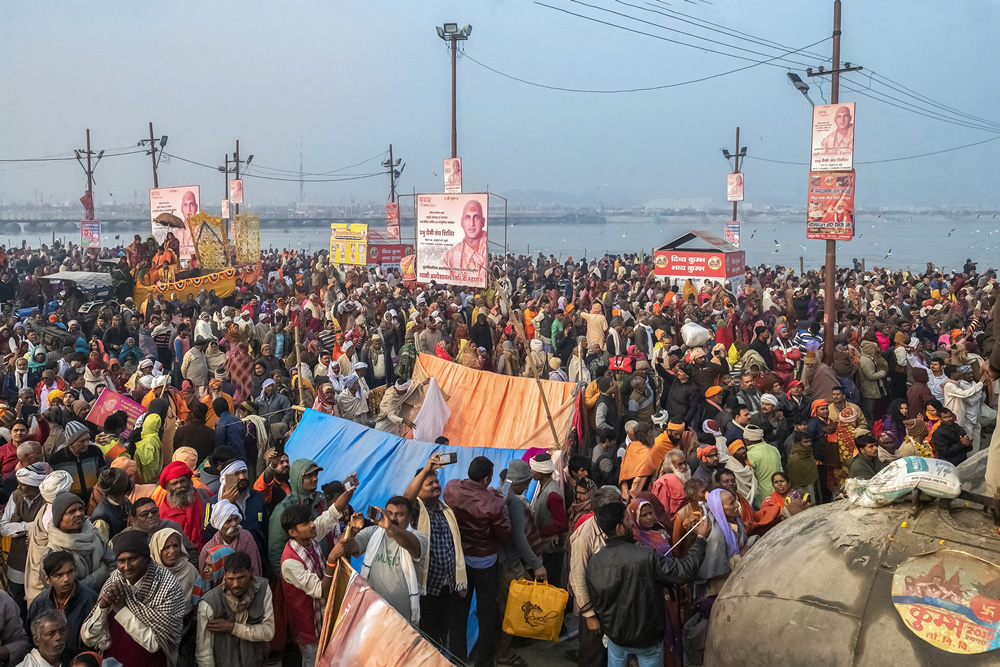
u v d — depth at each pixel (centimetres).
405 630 415
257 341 1717
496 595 658
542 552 730
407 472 819
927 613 349
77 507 575
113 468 665
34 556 600
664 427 1061
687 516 662
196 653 543
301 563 595
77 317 2027
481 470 652
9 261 4419
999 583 347
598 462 938
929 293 2936
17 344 1493
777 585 399
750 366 1359
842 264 6888
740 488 846
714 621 430
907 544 381
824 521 426
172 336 1733
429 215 1991
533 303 2311
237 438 976
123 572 524
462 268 1955
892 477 407
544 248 10525
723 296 2516
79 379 1185
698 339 1720
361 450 841
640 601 557
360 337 1694
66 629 500
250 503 693
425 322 1756
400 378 1502
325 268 3475
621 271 3775
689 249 2948
